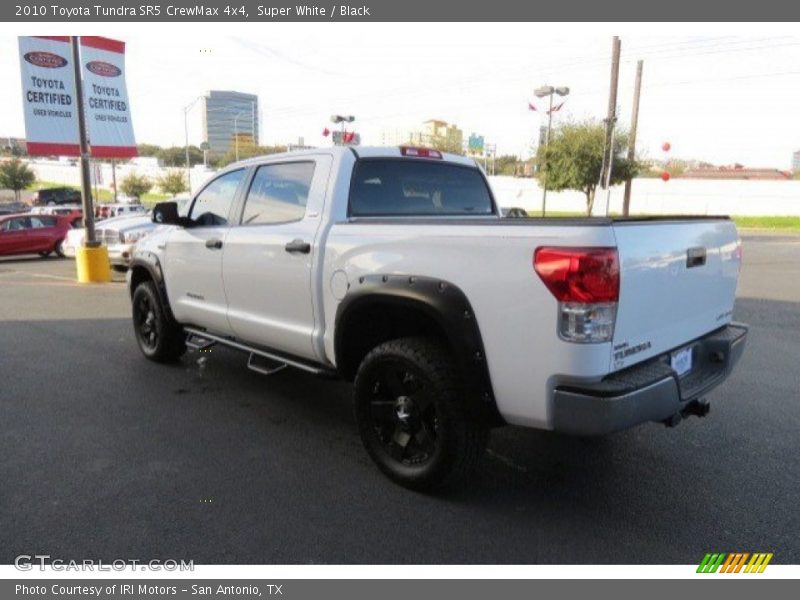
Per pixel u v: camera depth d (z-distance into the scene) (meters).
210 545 2.95
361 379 3.58
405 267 3.30
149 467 3.77
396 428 3.55
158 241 5.66
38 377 5.61
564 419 2.80
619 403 2.71
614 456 3.99
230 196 4.88
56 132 12.24
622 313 2.76
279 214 4.35
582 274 2.64
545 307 2.75
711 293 3.53
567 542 3.00
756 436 4.32
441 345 3.33
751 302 10.02
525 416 2.94
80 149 11.98
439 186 4.62
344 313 3.60
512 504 3.36
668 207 47.72
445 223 3.14
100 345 6.84
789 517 3.23
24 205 40.75
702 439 4.27
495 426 3.23
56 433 4.30
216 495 3.43
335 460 3.90
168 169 61.31
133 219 14.26
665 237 3.02
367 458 3.93
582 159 30.19
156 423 4.51
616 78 25.34
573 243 2.68
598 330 2.68
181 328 5.78
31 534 3.03
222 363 6.11
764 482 3.62
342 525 3.13
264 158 4.60
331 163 4.04
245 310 4.60
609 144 26.86
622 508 3.32
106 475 3.66
